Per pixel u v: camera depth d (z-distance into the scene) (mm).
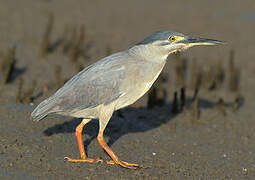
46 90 14070
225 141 11922
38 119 9234
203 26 25688
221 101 14859
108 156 9820
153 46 9508
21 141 9938
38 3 26359
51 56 17906
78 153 9758
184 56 20547
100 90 9227
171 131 12273
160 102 14750
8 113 11578
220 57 21109
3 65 15398
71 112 9422
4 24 20875
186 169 9555
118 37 21922
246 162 10422
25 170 8641
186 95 16344
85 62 17766
